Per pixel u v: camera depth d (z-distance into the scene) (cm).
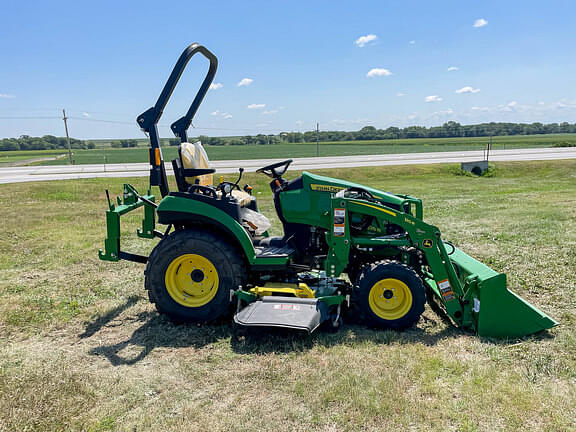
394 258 465
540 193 1499
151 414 281
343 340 384
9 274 609
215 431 262
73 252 729
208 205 432
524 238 766
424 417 272
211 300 423
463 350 365
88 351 377
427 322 429
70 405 289
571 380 314
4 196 1545
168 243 424
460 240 771
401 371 327
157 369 342
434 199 1390
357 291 410
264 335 397
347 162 3284
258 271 450
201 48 461
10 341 402
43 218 1081
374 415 275
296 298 404
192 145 499
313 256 457
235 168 2839
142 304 496
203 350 375
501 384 307
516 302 386
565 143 5594
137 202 526
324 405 286
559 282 536
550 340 380
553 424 263
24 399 294
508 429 259
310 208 446
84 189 1747
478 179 2308
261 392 305
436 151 5097
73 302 495
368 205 417
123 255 464
